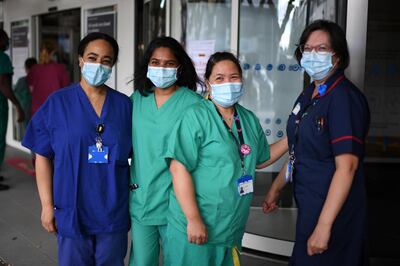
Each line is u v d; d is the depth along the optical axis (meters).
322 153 1.81
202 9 4.12
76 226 2.04
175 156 1.87
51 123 2.05
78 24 6.34
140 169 2.16
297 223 1.93
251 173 1.98
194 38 4.17
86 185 2.06
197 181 1.93
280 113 4.05
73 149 2.03
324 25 1.82
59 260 2.16
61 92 2.10
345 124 1.73
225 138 1.91
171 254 2.04
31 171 5.85
